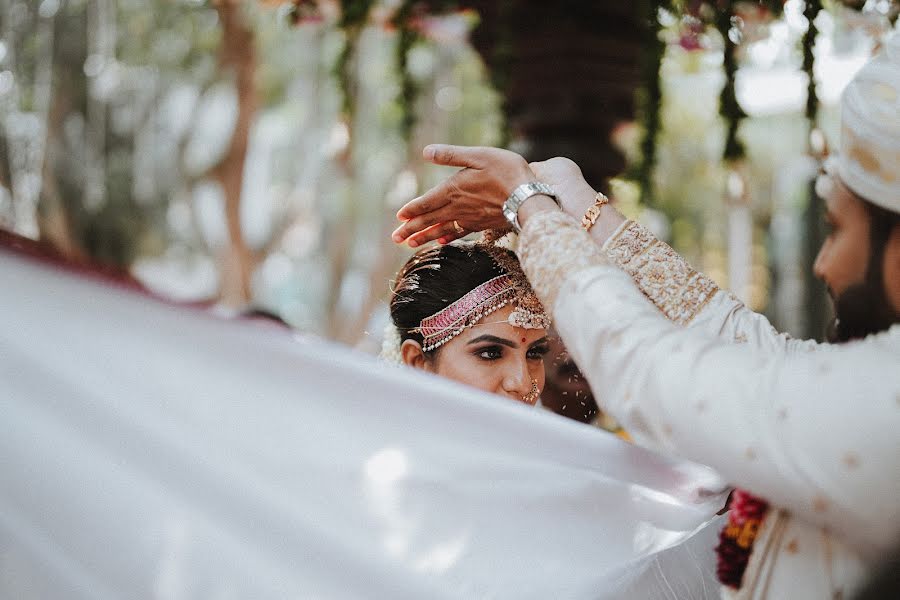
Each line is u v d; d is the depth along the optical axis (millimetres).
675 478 1572
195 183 11812
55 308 1179
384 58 8492
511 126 3217
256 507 1213
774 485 1168
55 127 8680
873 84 1259
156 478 1178
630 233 1779
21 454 1146
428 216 1722
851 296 1324
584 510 1464
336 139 3705
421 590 1303
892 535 1150
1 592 1136
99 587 1146
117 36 9039
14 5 7602
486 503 1376
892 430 1114
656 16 2840
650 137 3086
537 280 1396
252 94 10016
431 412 1378
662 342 1249
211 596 1170
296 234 13836
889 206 1250
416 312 2057
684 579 1535
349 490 1281
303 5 3387
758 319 1725
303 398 1280
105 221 11281
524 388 2012
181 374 1217
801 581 1280
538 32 3076
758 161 11438
